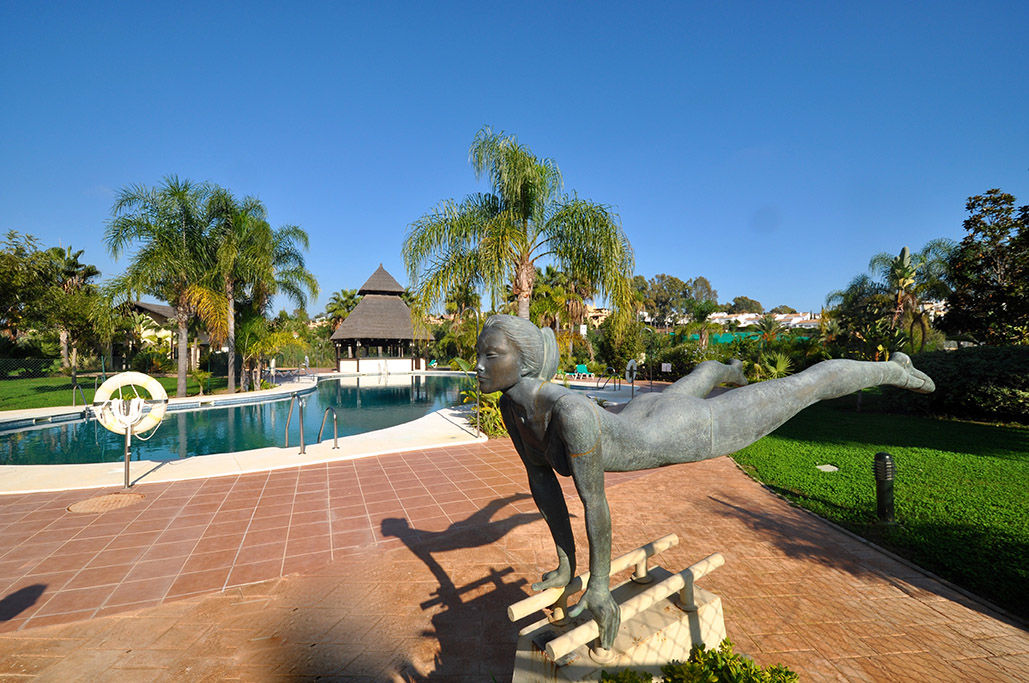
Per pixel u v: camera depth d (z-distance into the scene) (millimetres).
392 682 3104
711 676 2203
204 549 5137
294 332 23469
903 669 3188
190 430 13656
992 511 5926
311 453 9445
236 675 3186
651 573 2953
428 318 12000
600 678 2102
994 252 16312
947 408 13344
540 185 11281
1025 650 3381
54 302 23047
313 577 4508
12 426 13305
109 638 3607
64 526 5793
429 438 10992
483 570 4594
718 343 30516
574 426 1831
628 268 11125
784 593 4160
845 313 26922
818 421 12844
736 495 6918
